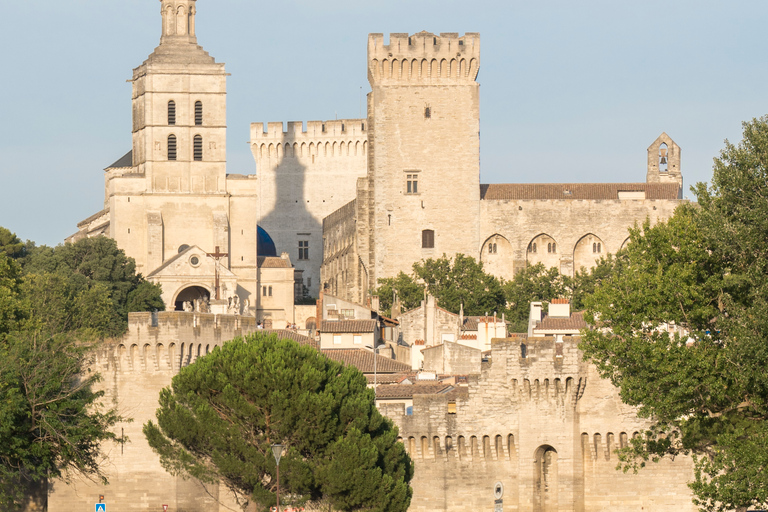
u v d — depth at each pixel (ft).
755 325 536.83
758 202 548.31
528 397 641.81
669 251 586.45
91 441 592.19
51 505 635.66
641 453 581.94
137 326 638.53
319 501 556.92
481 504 640.17
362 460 546.67
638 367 574.56
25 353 573.74
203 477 564.30
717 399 552.82
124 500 636.07
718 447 545.44
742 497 517.96
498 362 643.86
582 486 641.40
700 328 578.66
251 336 593.42
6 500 576.20
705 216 563.89
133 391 637.71
